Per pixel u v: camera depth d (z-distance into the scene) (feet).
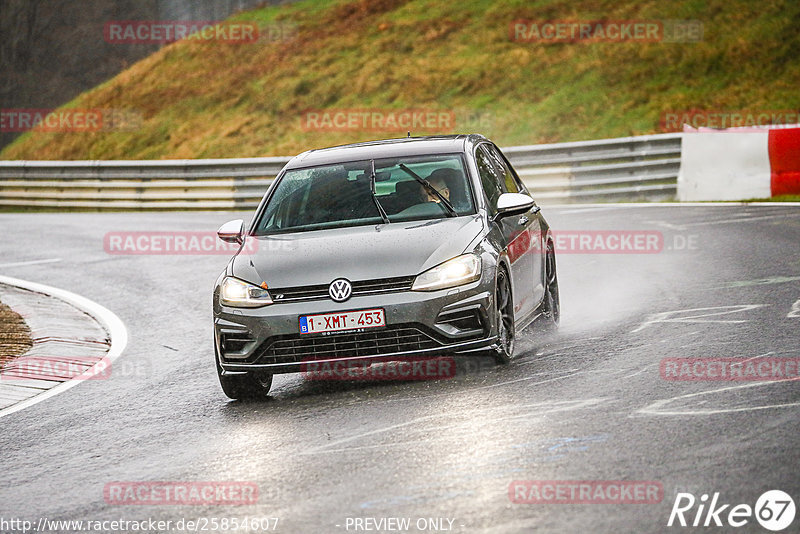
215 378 96.27
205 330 122.52
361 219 89.15
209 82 477.36
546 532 48.32
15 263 190.29
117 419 83.35
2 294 155.12
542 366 85.25
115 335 123.24
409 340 80.02
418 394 79.66
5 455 74.95
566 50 406.82
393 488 56.95
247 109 441.68
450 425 69.15
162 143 440.04
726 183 221.66
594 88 374.43
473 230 85.51
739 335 90.74
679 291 118.52
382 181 93.04
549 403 72.59
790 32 375.86
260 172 279.08
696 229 173.06
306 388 87.97
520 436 64.80
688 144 228.02
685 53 380.17
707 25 396.16
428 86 410.72
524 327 93.35
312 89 439.63
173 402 87.86
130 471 67.21
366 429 70.64
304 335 80.18
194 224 236.84
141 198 292.81
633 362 83.66
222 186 278.67
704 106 343.67
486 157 100.78
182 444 73.05
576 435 63.87
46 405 90.89
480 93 396.16
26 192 321.52
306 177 95.76
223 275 86.12
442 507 52.95
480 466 59.31
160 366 104.27
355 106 415.44
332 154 98.99
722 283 120.88
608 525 48.62
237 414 80.89
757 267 130.11
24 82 572.51
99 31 581.53
